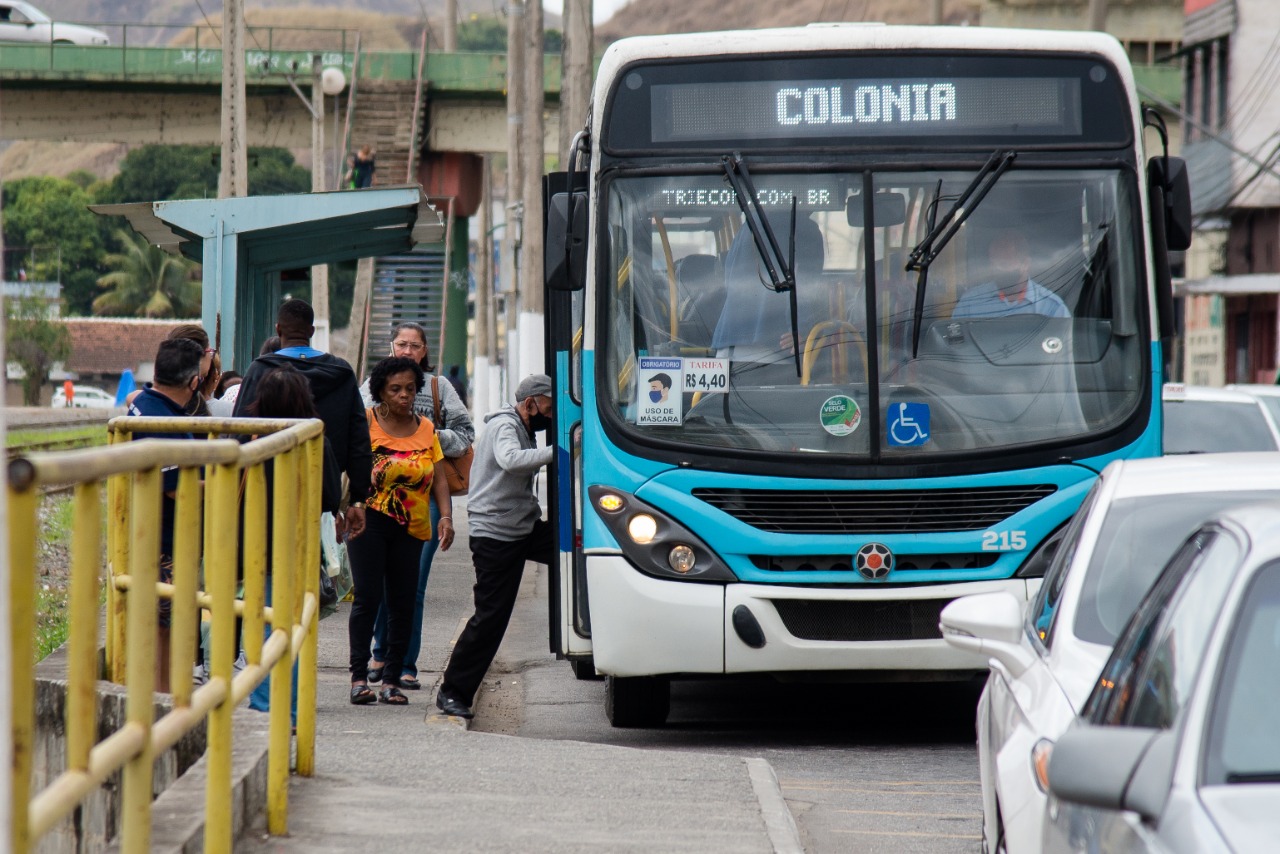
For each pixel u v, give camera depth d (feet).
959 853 39.37
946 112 55.88
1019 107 56.13
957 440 53.78
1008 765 27.27
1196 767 19.45
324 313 196.85
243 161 132.57
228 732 31.58
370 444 55.21
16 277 592.60
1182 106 255.29
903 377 54.19
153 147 598.34
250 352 93.50
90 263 607.37
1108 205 55.62
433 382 68.08
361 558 58.18
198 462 27.84
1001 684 32.14
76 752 22.31
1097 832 20.79
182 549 28.45
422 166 329.72
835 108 55.77
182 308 613.93
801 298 54.60
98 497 22.58
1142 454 54.19
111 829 41.52
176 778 41.93
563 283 54.24
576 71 140.26
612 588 53.83
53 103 334.44
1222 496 33.88
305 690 42.91
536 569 132.16
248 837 36.37
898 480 53.42
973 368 54.34
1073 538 34.83
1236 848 17.72
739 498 53.72
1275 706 20.08
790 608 53.72
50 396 576.61
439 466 63.52
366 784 42.88
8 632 18.66
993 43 56.18
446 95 325.83
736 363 54.34
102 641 55.31
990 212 55.31
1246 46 229.86
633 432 54.13
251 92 328.49
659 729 60.90
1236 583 21.52
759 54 55.88
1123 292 55.21
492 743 49.85
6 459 19.29
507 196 221.25
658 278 54.95
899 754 54.80
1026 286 54.95
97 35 347.56
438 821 38.86
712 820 39.99
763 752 55.31
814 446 53.72
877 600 53.31
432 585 102.68
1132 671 23.76
